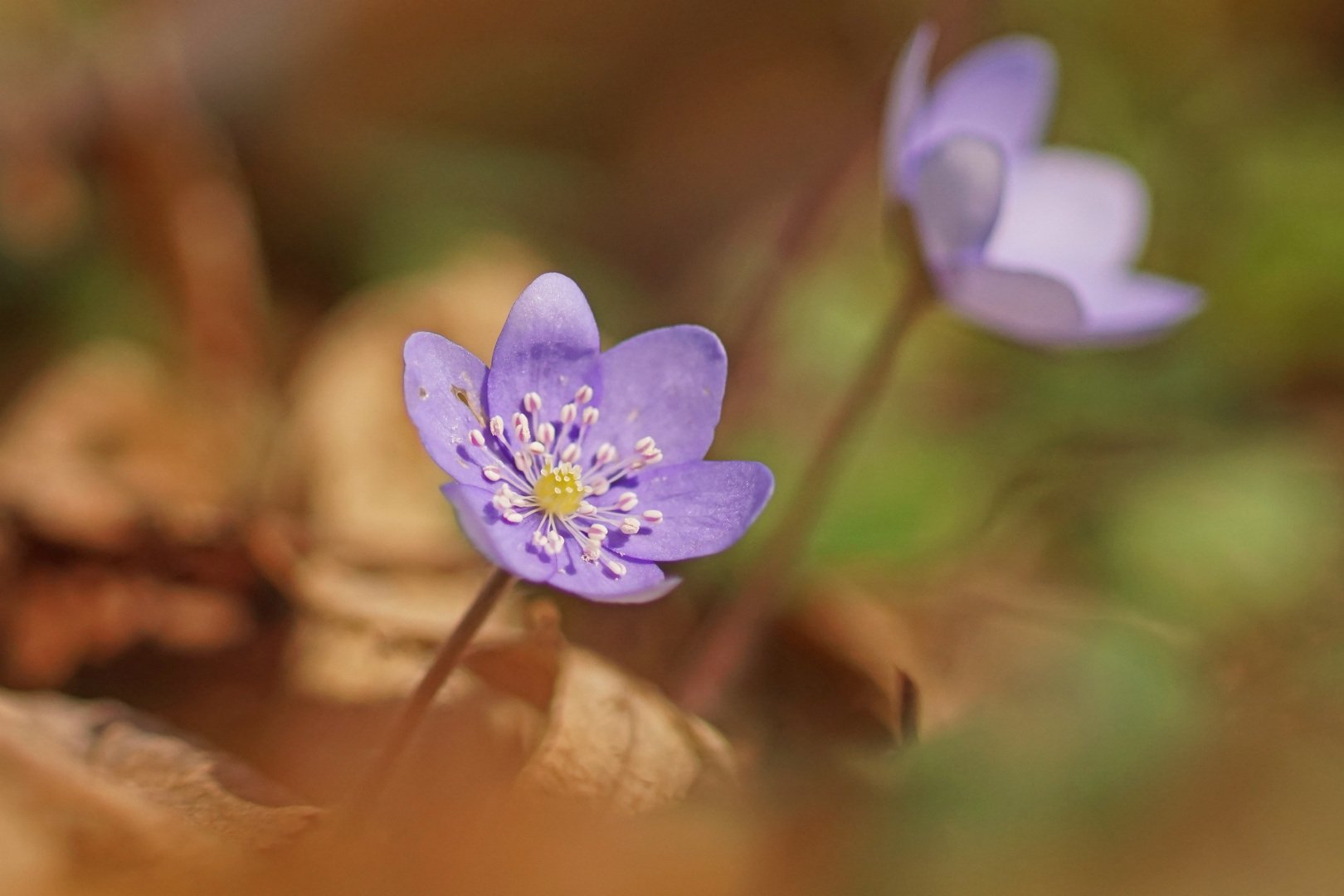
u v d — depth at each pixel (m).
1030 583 0.31
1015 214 0.31
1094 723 0.28
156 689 0.29
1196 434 0.34
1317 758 0.26
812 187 0.32
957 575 0.31
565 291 0.25
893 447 0.33
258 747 0.28
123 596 0.30
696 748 0.26
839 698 0.30
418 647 0.29
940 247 0.28
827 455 0.29
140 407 0.32
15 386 0.33
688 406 0.25
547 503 0.25
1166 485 0.32
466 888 0.25
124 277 0.35
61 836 0.25
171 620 0.29
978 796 0.26
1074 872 0.25
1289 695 0.28
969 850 0.26
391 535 0.31
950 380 0.35
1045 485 0.32
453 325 0.33
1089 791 0.26
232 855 0.25
